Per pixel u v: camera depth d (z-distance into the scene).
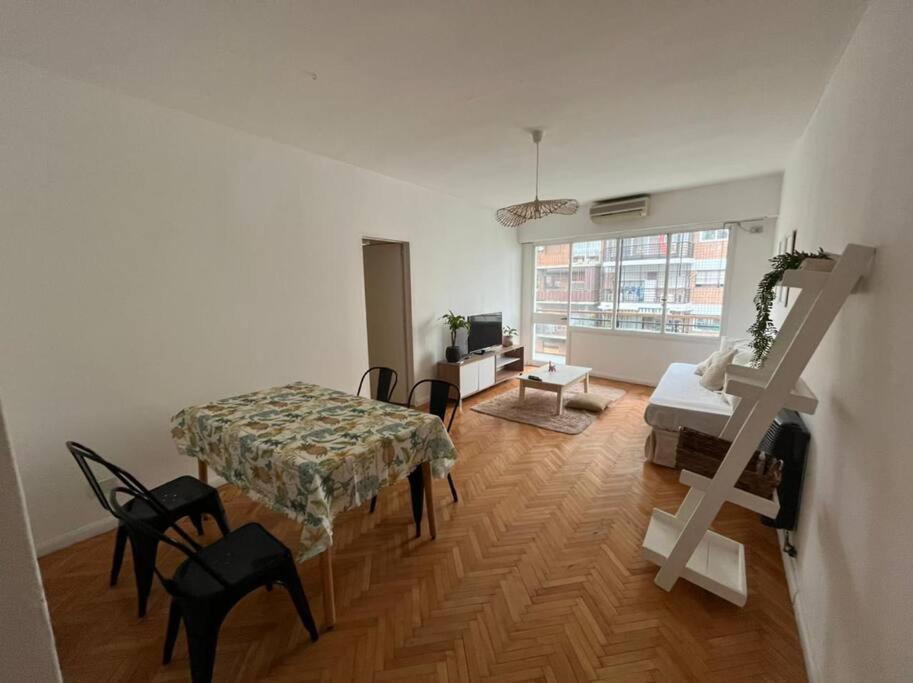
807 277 1.32
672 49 1.74
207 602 1.26
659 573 1.77
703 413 2.76
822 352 1.72
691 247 4.70
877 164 1.24
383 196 3.79
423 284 4.40
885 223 1.14
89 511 2.17
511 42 1.68
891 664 0.90
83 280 2.06
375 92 2.12
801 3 1.45
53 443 2.03
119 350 2.22
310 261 3.17
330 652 1.50
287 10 1.47
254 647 1.52
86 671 1.43
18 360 1.90
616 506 2.43
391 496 2.56
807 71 1.92
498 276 5.69
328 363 3.39
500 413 4.14
